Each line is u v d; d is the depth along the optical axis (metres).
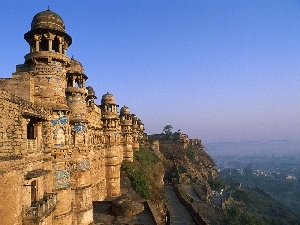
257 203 117.94
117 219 33.28
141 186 52.84
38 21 25.11
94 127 39.59
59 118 25.39
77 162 28.52
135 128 77.00
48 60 24.97
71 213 26.36
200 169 119.06
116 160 47.78
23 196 17.78
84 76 31.52
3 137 15.95
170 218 45.84
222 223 70.44
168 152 119.88
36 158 20.75
